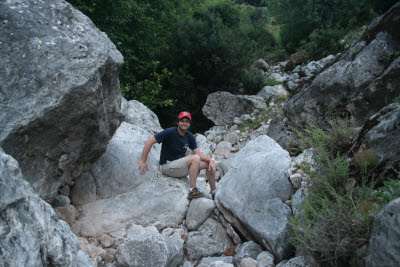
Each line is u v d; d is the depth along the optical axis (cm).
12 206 153
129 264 283
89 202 355
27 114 243
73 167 312
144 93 857
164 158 397
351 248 225
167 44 980
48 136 262
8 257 138
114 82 313
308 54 1086
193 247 330
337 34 1074
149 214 352
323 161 318
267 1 1848
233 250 329
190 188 392
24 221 159
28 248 151
